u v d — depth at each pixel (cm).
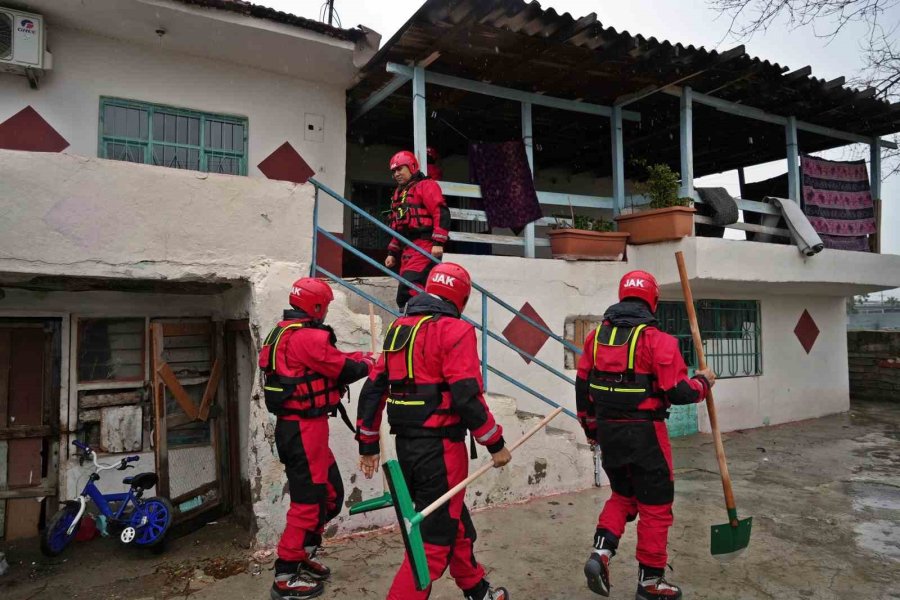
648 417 325
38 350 490
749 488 559
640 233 714
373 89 719
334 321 441
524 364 647
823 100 796
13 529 472
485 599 303
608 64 637
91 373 506
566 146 977
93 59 582
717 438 352
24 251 364
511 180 688
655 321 341
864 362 1130
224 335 542
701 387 333
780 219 847
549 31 558
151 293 518
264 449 410
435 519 273
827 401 962
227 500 523
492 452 283
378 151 924
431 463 278
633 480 329
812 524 462
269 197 435
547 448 529
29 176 366
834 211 882
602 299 703
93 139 582
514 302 647
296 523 337
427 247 518
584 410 359
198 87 629
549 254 952
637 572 381
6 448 476
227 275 420
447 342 278
